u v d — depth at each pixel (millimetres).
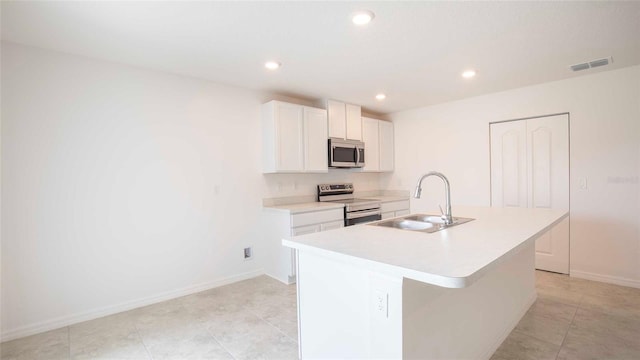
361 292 1507
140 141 2996
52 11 1962
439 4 1950
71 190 2641
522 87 3820
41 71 2518
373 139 4871
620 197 3260
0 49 2361
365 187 5246
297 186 4266
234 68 3055
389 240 1743
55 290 2568
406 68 3100
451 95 4160
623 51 2729
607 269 3354
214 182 3486
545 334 2344
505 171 4035
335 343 1656
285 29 2256
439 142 4664
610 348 2146
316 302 1770
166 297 3129
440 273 1153
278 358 2100
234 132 3646
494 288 2172
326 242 1718
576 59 2906
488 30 2307
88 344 2303
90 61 2740
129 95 2938
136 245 2967
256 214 3836
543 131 3732
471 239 1736
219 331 2467
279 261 3678
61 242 2598
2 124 2365
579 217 3512
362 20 2137
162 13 2008
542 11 2041
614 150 3275
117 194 2865
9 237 2387
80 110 2688
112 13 1998
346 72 3205
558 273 3678
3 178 2367
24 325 2438
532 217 2506
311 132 4008
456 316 1746
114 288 2846
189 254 3297
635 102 3145
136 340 2350
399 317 1322
